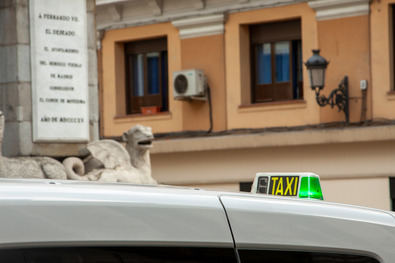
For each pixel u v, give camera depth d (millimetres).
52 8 18000
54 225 3637
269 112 29578
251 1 29766
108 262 3705
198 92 30141
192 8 30922
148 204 3869
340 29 28312
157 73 32312
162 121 31844
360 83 27938
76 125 18203
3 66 17797
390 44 27609
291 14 29125
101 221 3734
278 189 6512
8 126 17688
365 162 28016
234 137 29719
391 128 26828
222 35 30500
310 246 4160
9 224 3553
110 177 17859
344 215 4332
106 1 32125
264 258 4039
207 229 3939
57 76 18016
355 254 4270
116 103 32750
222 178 30766
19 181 4117
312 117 28797
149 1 31500
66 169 17422
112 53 32812
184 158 31547
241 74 30172
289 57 29531
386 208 27609
